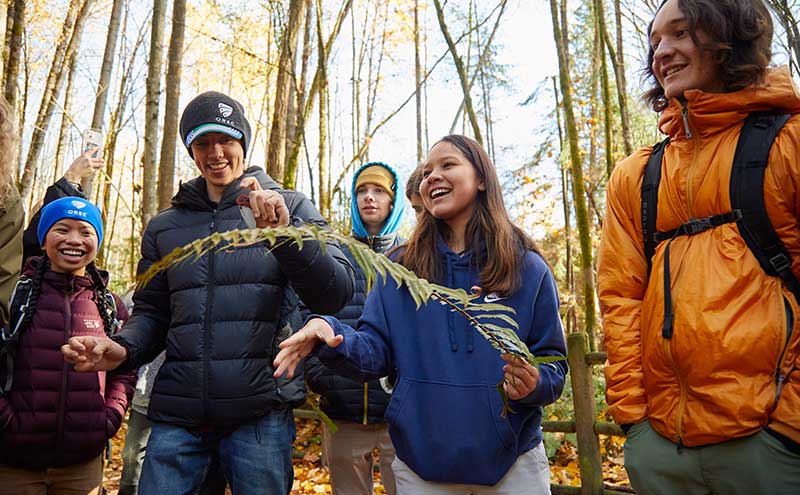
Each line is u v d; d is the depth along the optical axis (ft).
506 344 4.80
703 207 5.31
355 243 3.77
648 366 5.46
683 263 5.32
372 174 11.33
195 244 3.39
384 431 9.79
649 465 5.43
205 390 6.56
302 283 6.31
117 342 6.77
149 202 20.58
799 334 4.83
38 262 7.96
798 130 5.00
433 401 5.93
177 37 21.03
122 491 10.92
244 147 7.47
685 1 5.52
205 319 6.72
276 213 5.45
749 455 4.82
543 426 12.09
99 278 8.45
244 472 6.56
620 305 5.90
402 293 6.46
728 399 4.83
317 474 15.81
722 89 5.58
